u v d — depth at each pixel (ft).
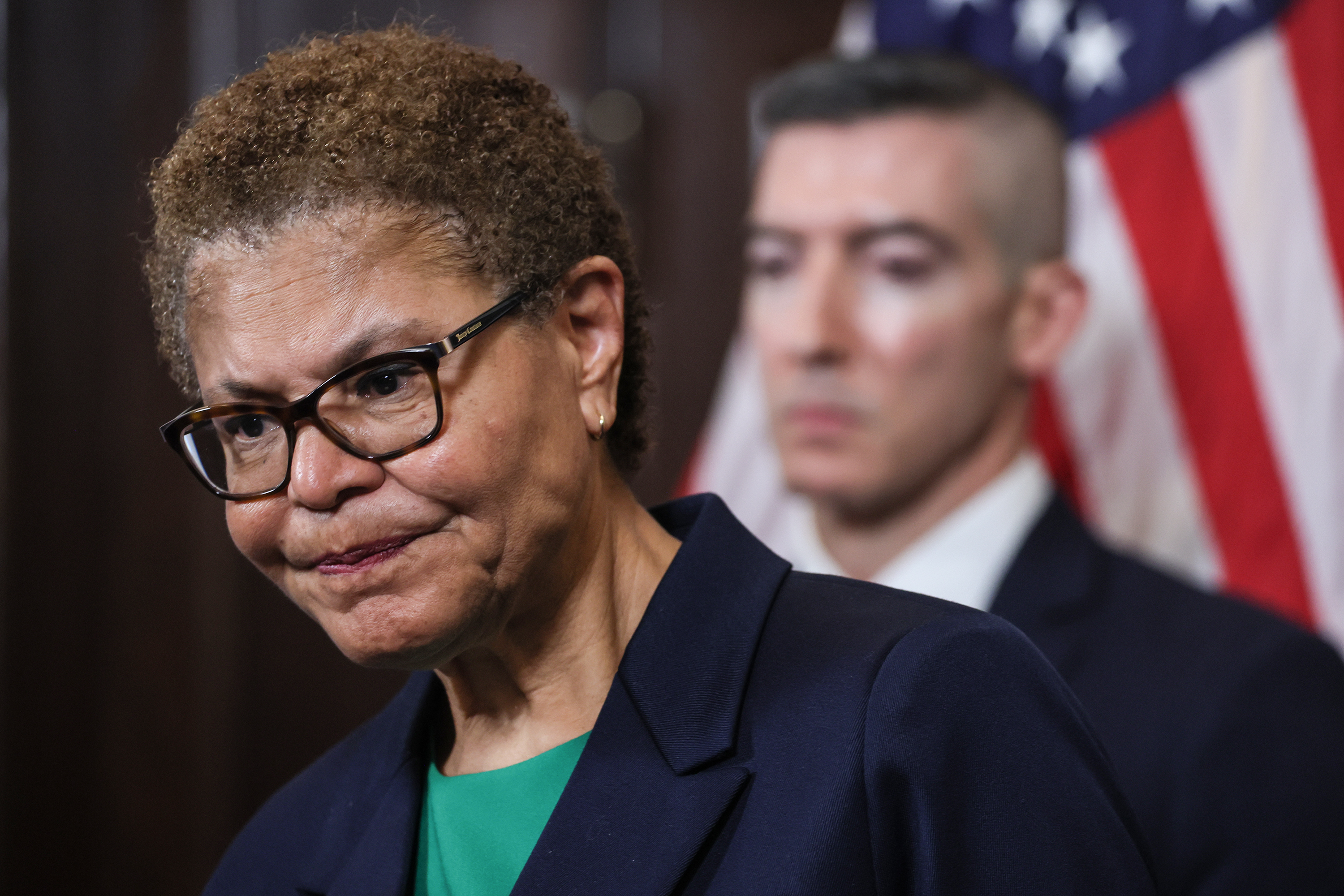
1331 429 26.00
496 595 8.41
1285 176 26.61
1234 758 16.84
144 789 30.94
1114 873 8.53
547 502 8.39
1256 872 16.40
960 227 20.76
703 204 30.68
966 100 21.15
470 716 9.75
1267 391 26.30
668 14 30.66
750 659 8.89
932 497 20.95
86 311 30.37
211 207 8.02
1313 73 26.66
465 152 8.26
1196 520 26.58
